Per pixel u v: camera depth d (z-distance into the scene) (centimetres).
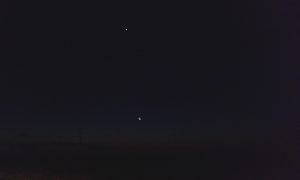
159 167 550
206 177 530
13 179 575
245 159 524
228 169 525
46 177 571
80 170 568
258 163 516
